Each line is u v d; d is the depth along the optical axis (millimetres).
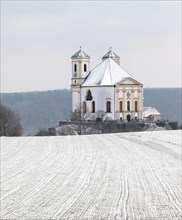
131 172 49438
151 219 32156
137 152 64812
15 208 35656
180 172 49281
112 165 53938
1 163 56906
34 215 33531
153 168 51750
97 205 36031
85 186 42781
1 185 44156
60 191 41000
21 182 45250
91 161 57156
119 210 34438
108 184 43438
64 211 34406
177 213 33594
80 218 32531
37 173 49719
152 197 38344
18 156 62688
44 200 37906
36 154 64375
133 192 40188
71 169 51719
